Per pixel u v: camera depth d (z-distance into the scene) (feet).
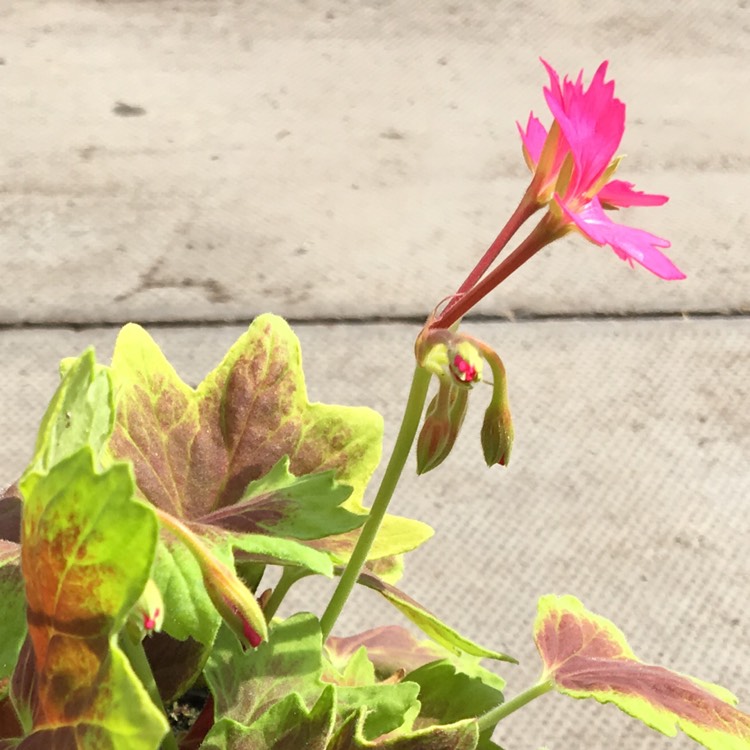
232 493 1.10
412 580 2.24
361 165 3.70
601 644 1.21
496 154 3.81
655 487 2.55
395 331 2.99
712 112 4.16
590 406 2.78
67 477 0.78
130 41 4.36
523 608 2.21
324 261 3.23
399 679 1.19
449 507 2.42
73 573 0.79
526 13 4.80
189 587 0.93
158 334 2.90
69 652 0.82
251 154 3.71
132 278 3.09
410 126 3.94
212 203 3.43
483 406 2.73
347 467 1.14
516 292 3.18
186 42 4.38
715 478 2.60
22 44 4.27
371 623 2.12
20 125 3.74
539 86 4.25
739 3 4.95
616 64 4.44
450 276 3.21
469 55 4.44
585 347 3.00
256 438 1.13
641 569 2.33
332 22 4.62
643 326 3.10
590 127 0.90
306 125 3.89
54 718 0.83
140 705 0.77
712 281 3.30
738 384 2.92
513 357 2.93
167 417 1.10
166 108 3.92
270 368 1.14
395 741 1.00
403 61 4.36
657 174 3.78
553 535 2.39
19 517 1.05
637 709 1.07
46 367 2.75
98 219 3.30
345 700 1.05
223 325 2.95
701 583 2.32
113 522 0.77
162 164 3.60
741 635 2.21
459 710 1.17
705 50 4.60
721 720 1.07
